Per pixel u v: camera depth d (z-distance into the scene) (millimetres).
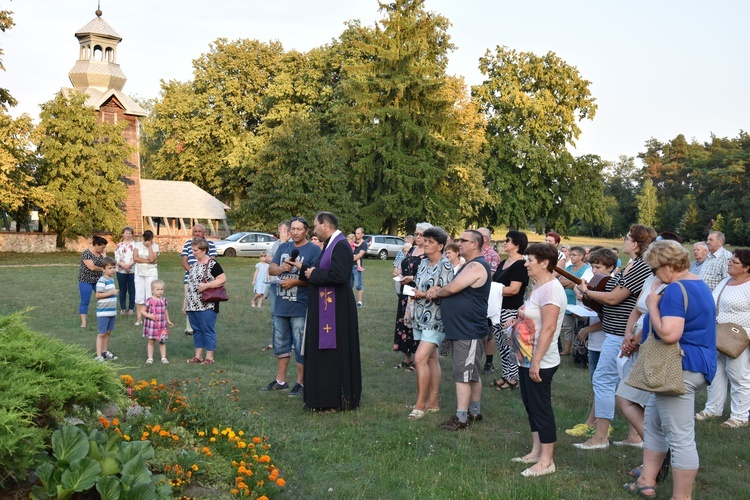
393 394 7477
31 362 4043
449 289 6098
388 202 39125
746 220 69500
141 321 12125
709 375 4293
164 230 49812
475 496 4512
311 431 5902
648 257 4398
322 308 6699
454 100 43406
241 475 4324
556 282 5066
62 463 3545
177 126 49125
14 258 31375
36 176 36344
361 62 43812
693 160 94688
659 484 4805
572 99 47375
